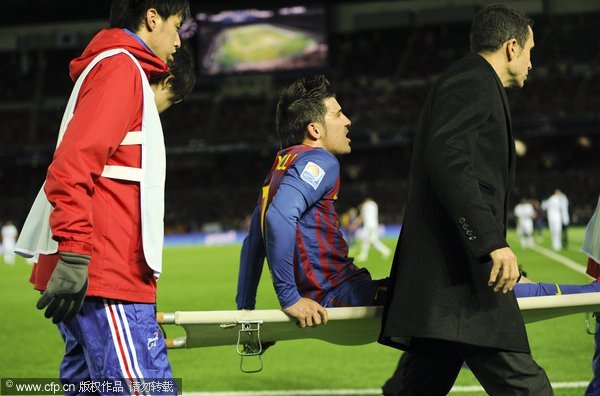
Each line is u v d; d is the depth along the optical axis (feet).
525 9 351.46
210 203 337.93
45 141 352.69
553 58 344.90
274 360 59.67
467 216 22.07
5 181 367.45
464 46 361.10
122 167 23.21
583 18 350.23
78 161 21.36
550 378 49.57
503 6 26.11
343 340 31.35
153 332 23.59
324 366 56.70
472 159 22.61
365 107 346.74
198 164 368.07
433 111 23.79
